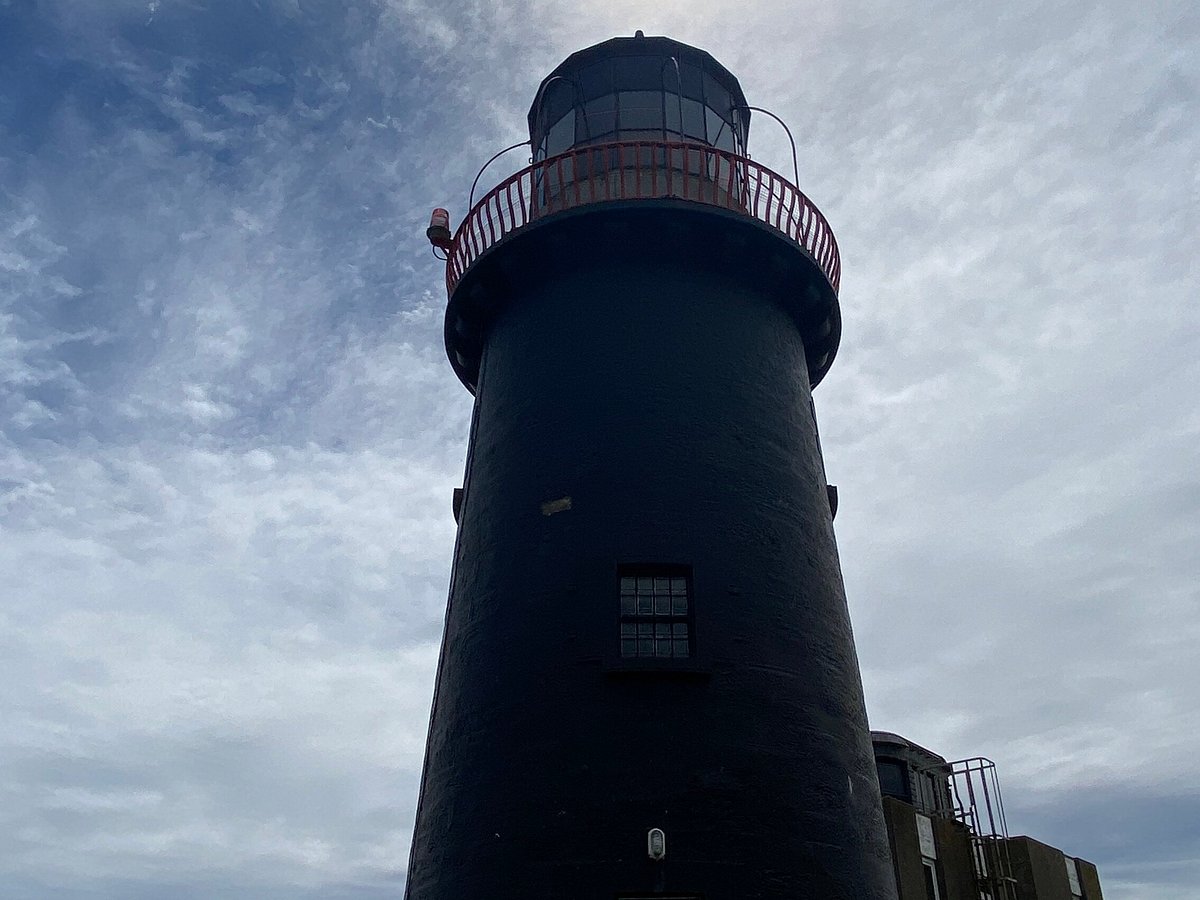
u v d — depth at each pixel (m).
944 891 33.16
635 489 15.80
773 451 16.92
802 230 18.69
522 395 17.38
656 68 20.42
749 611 15.09
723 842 13.30
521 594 15.44
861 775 15.19
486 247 18.64
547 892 13.15
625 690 14.20
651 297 17.45
